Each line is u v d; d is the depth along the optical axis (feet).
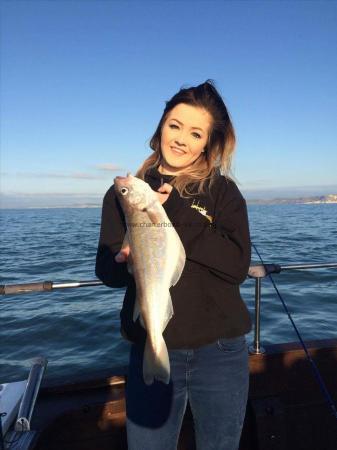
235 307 6.86
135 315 6.72
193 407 6.83
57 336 20.84
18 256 50.31
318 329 20.30
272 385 9.79
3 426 7.78
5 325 22.65
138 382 6.86
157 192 7.30
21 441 7.47
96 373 9.98
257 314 9.95
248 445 9.26
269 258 42.98
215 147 7.56
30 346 19.77
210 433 6.65
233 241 6.79
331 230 82.23
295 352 9.87
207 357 6.64
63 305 26.14
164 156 7.48
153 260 6.55
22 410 7.97
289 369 9.85
